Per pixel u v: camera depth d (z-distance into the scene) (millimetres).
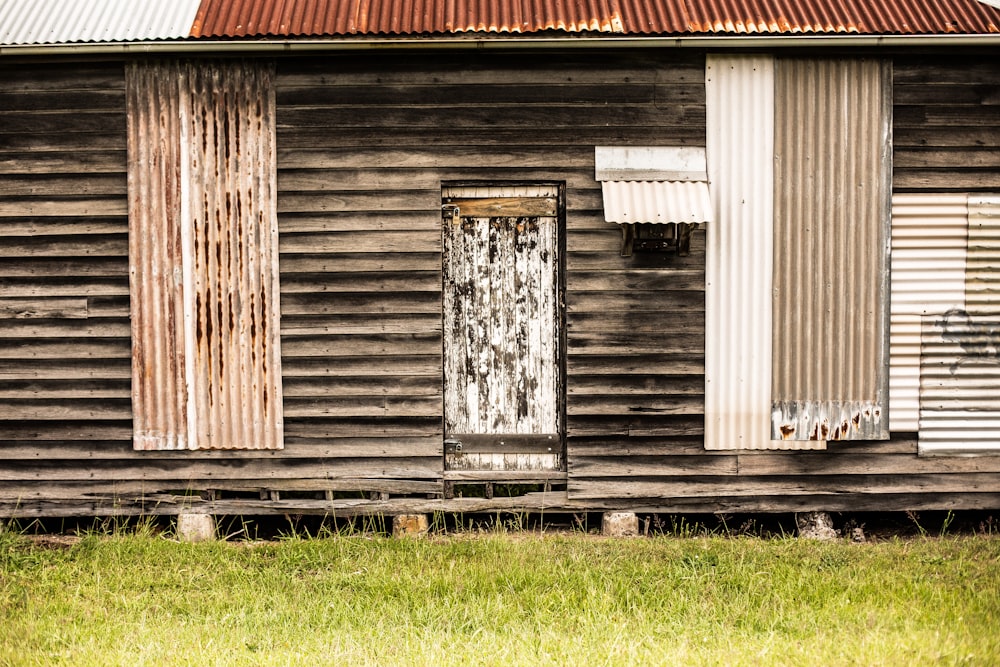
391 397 7320
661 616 5703
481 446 7465
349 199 7223
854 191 7215
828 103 7176
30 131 7180
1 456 7367
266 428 7309
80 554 6848
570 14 7070
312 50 6941
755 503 7391
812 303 7258
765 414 7316
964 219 7270
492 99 7203
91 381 7316
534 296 7395
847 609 5738
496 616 5691
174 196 7184
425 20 6977
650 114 7203
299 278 7246
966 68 7227
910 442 7375
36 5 7199
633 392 7312
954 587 6062
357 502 7363
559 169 7223
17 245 7227
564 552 6824
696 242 7242
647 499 7383
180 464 7371
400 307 7270
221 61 7148
